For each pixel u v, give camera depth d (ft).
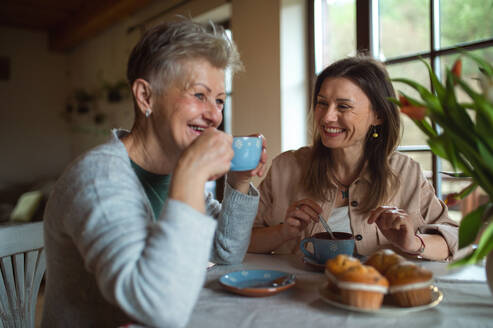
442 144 2.02
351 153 4.26
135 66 2.64
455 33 6.39
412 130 6.81
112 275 1.91
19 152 19.95
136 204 2.23
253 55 9.57
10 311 3.16
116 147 2.54
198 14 11.31
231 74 2.90
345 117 3.94
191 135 2.61
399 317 2.06
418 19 6.93
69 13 17.35
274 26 8.94
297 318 2.06
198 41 2.51
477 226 2.05
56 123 20.97
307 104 9.22
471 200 6.43
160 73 2.52
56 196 2.39
